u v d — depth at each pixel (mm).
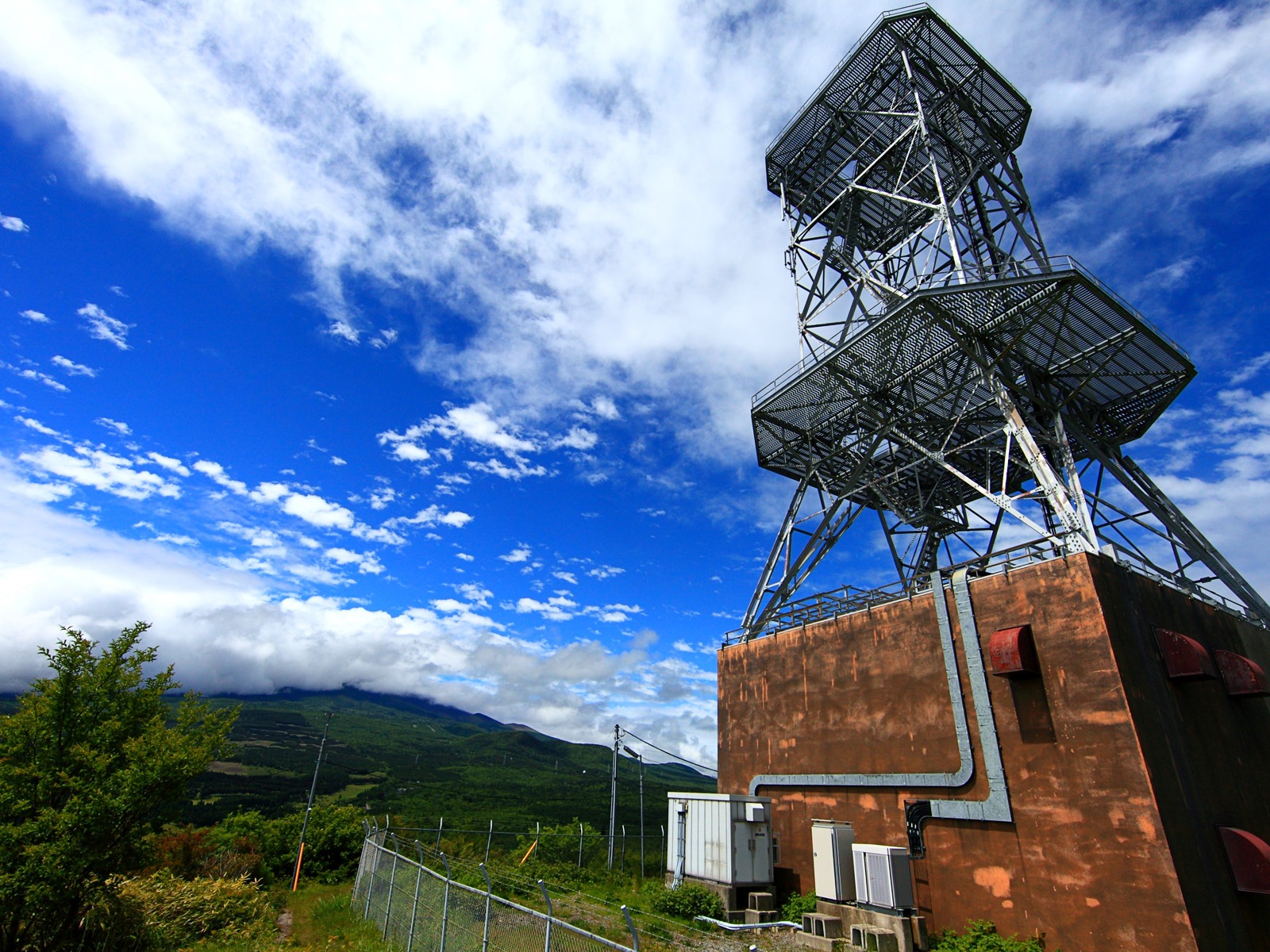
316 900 26812
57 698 14844
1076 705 14500
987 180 24094
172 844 25844
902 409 23859
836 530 25984
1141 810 12930
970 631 17109
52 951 13695
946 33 23359
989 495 19672
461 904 13438
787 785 20828
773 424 27203
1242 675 17266
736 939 16016
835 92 25797
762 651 23484
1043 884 14016
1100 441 23688
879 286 24859
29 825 13086
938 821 16438
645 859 32219
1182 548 22328
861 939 14898
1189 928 11766
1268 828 16375
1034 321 19375
